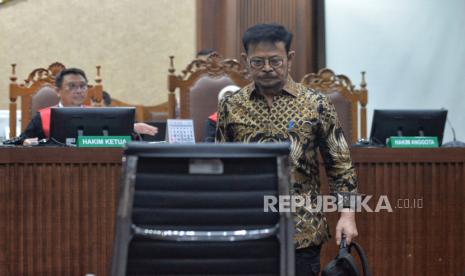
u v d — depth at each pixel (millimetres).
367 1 13047
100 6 13750
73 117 6289
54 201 5816
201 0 13500
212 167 3381
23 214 5781
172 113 8859
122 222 3303
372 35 13008
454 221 6125
